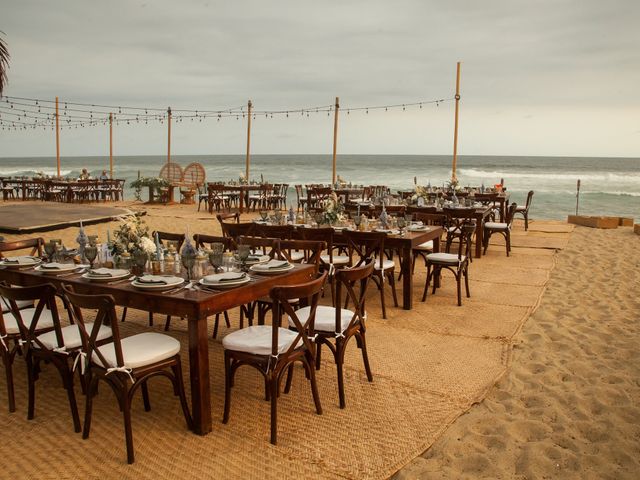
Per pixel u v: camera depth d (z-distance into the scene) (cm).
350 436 307
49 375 400
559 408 341
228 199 1490
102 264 409
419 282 690
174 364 308
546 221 1324
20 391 371
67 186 1703
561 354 433
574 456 286
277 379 302
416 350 441
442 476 268
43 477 268
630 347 444
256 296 345
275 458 284
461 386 372
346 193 1324
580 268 768
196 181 1738
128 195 2223
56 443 301
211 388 372
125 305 332
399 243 555
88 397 301
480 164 6475
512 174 4122
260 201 1496
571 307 566
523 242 995
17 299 311
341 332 344
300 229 573
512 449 294
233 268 385
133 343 313
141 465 278
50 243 415
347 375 392
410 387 371
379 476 268
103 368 288
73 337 327
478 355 430
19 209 1359
